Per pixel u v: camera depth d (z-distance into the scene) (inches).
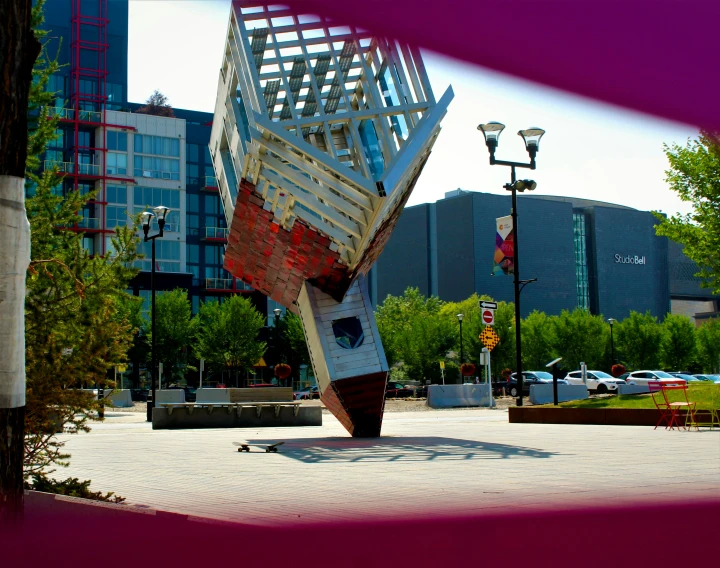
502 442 641.0
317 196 682.2
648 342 3356.3
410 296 4466.0
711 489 340.8
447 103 670.5
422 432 818.2
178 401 1331.2
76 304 344.8
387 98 737.0
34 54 233.9
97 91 3134.8
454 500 312.0
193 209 3351.4
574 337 3235.7
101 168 3002.0
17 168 229.5
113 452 596.4
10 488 222.7
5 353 224.8
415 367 3107.8
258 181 751.1
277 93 794.8
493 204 6156.5
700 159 1161.4
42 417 342.0
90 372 347.3
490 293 6077.8
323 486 366.9
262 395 1132.5
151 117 3147.1
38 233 374.3
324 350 721.6
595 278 6560.0
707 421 834.2
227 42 721.0
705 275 1253.7
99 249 2955.2
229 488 365.4
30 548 214.4
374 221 636.1
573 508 288.5
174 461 515.2
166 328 2615.7
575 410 922.7
